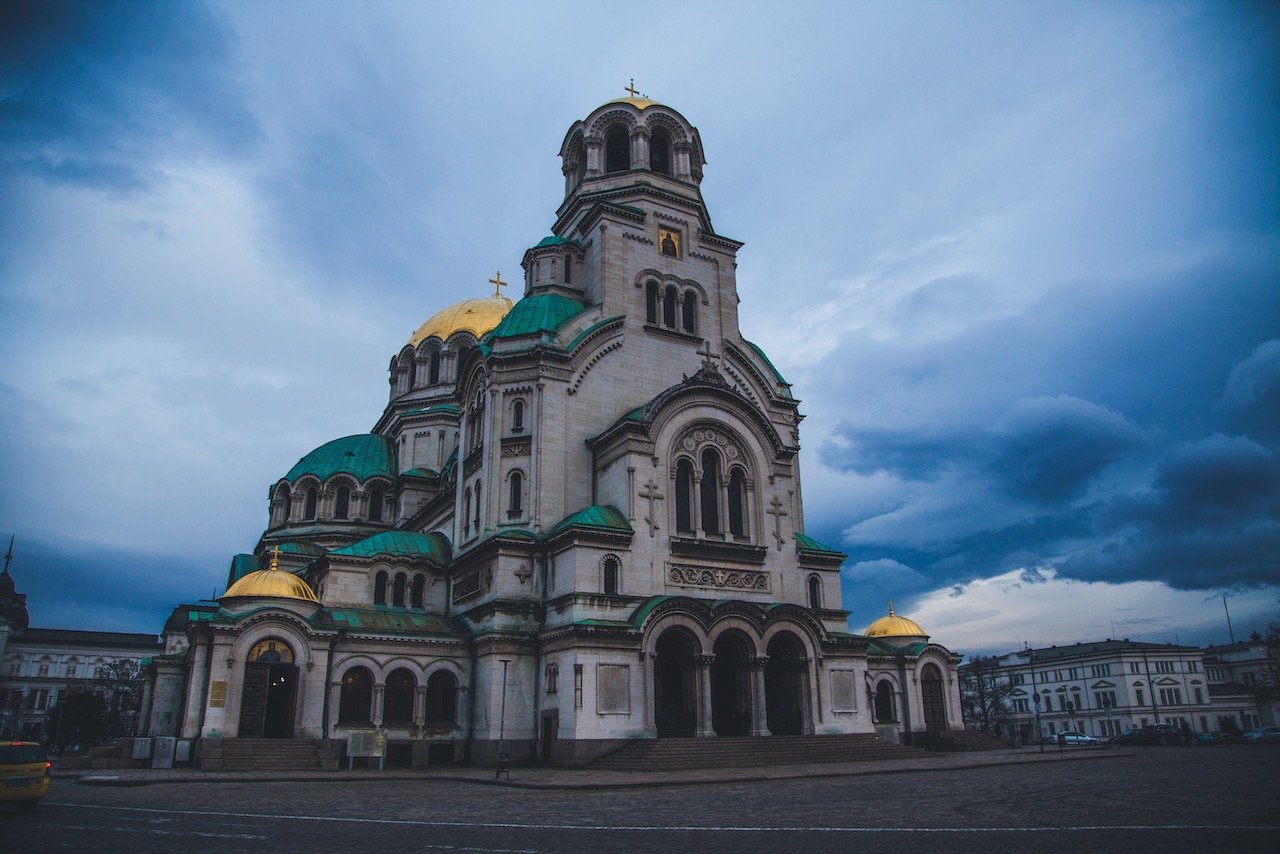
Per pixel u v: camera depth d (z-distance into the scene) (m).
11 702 135.50
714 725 52.59
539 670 50.34
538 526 54.03
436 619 55.72
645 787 33.53
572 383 57.56
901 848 17.44
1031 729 139.25
